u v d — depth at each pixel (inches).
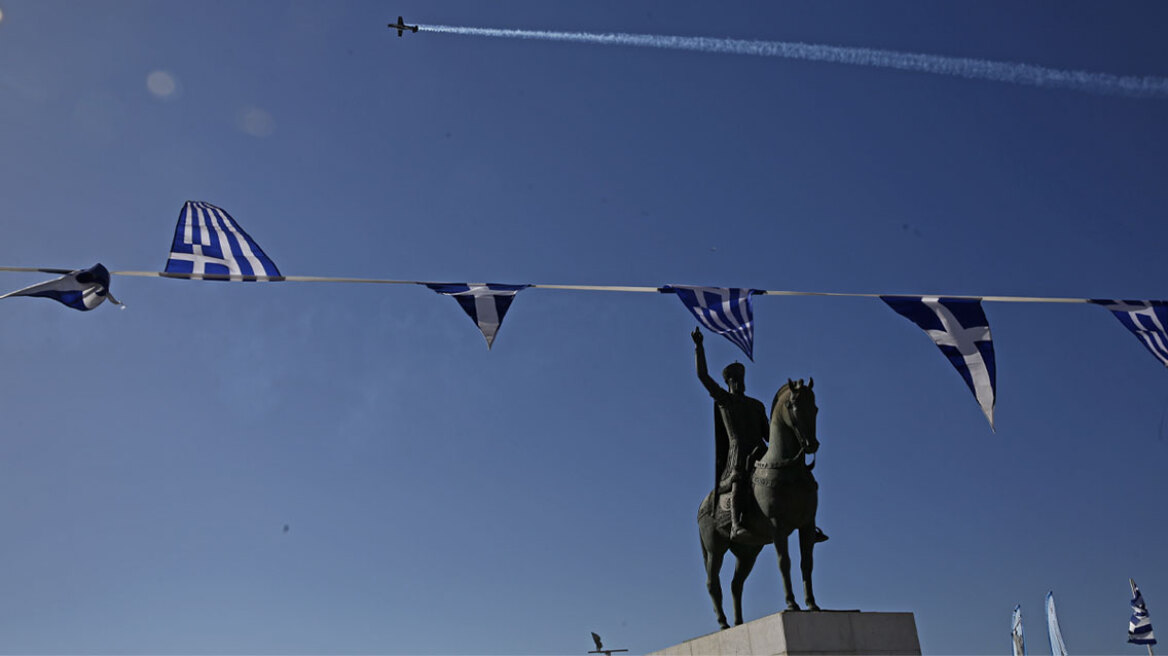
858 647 548.7
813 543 595.5
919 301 538.3
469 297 503.5
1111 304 540.1
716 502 659.4
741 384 672.4
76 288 436.8
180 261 473.1
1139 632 1738.4
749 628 564.1
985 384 522.6
